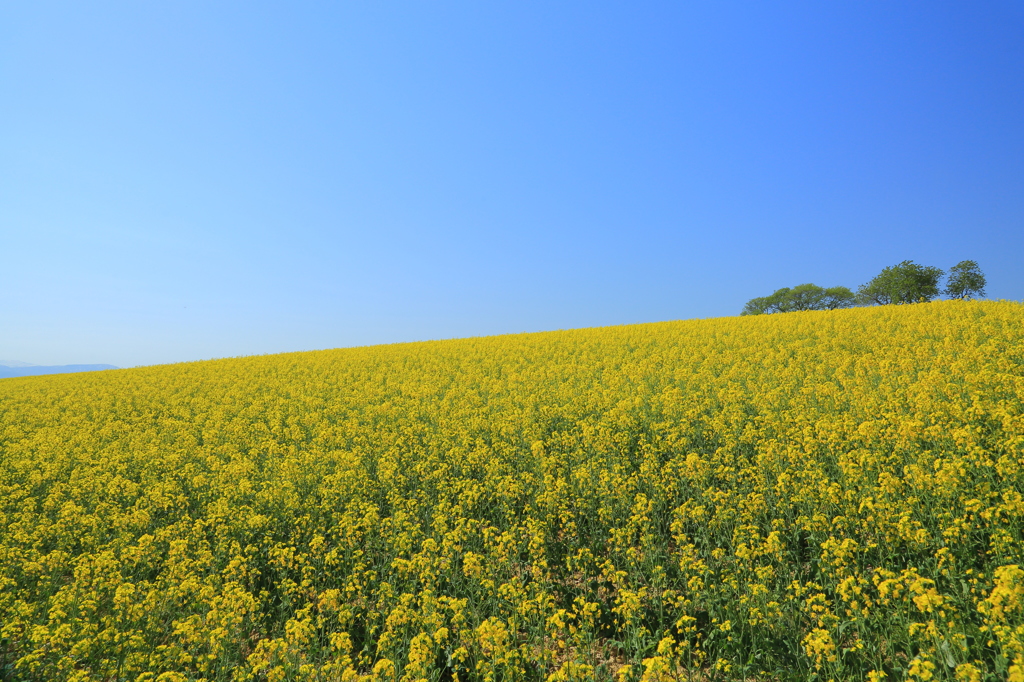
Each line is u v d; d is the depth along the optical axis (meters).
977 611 5.89
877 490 8.31
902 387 13.69
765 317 32.91
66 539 10.98
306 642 7.03
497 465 12.32
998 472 7.96
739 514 8.89
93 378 37.03
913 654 5.77
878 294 76.00
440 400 20.77
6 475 15.62
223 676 6.68
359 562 8.86
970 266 68.19
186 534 10.70
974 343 16.44
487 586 7.55
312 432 18.44
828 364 17.59
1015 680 4.50
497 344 34.91
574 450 13.24
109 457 16.86
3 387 37.06
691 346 24.75
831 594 6.96
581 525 9.81
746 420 13.45
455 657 6.59
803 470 9.73
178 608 8.33
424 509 11.05
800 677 5.74
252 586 8.84
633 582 7.88
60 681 6.62
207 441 18.20
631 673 5.64
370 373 29.23
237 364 37.56
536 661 6.64
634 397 16.84
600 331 35.94
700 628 6.82
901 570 7.01
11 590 8.98
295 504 11.45
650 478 10.69
